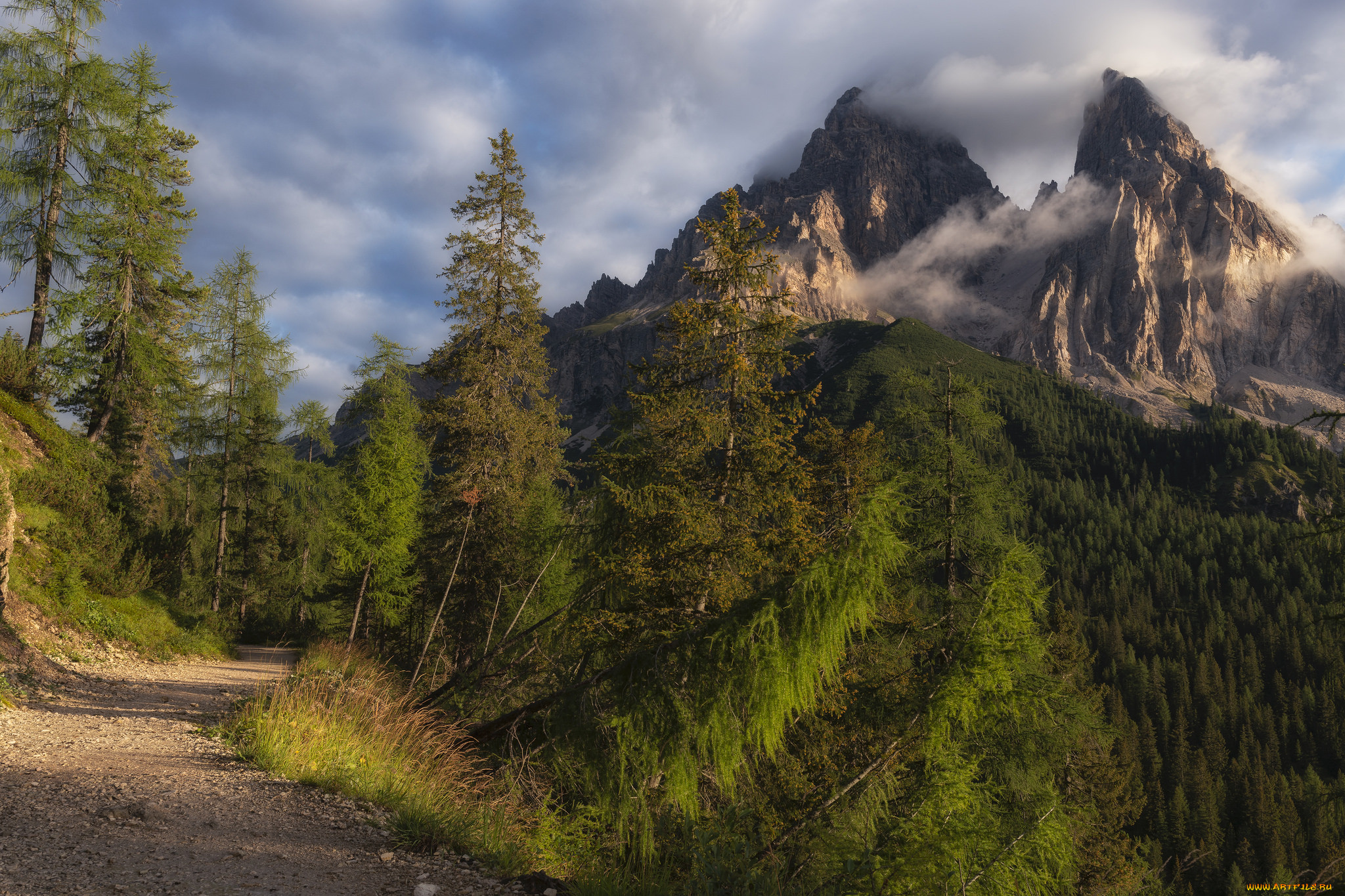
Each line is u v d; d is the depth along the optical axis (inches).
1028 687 245.9
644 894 199.9
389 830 215.3
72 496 661.9
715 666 245.9
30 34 823.7
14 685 373.4
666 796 249.1
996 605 231.8
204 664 689.0
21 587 528.4
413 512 927.0
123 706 388.5
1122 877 804.0
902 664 389.7
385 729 307.6
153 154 936.3
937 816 171.3
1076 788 690.8
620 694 256.2
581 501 599.5
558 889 185.3
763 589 253.0
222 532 1244.5
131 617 660.7
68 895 135.6
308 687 338.6
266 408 1327.5
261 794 231.1
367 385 1223.5
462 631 816.3
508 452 957.8
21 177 805.2
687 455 565.0
